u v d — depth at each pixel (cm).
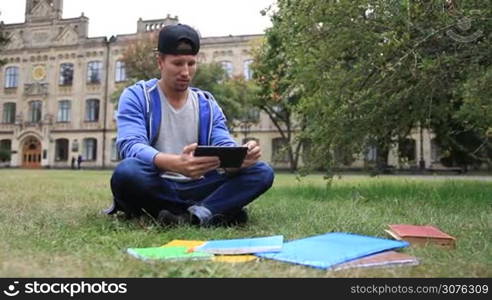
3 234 265
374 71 539
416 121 681
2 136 4134
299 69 612
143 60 2747
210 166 298
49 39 4084
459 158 1431
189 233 288
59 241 243
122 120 340
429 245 255
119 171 325
